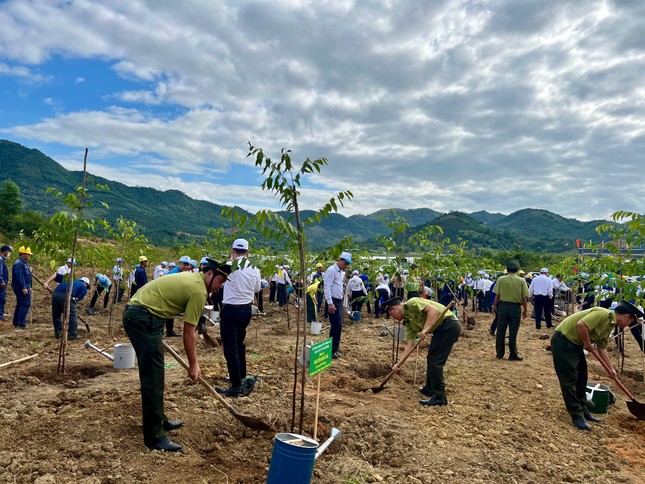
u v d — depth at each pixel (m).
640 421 6.19
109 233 12.61
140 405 5.21
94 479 3.71
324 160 4.02
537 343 11.74
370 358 9.05
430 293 10.87
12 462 3.90
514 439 5.25
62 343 7.14
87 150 7.33
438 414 5.89
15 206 51.84
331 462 4.32
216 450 4.46
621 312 5.90
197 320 4.43
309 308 13.83
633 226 6.19
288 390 6.48
